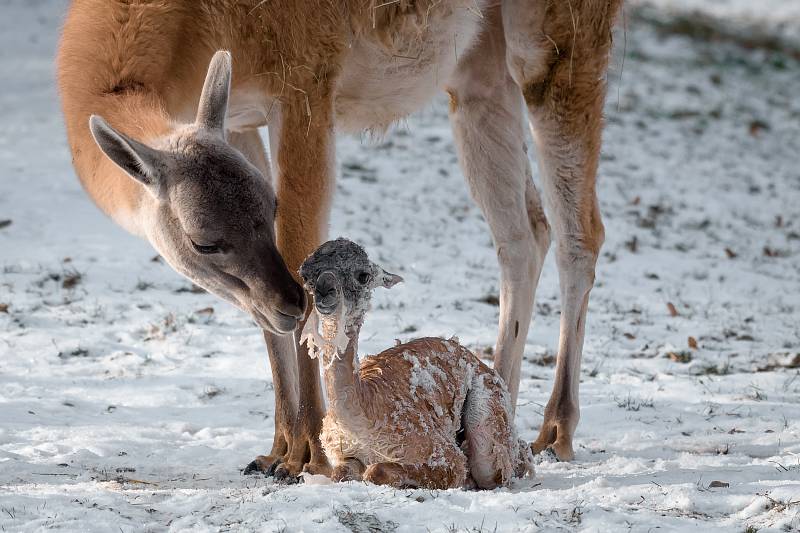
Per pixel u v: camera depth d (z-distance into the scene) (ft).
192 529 24.93
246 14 35.14
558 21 40.37
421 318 61.77
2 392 45.11
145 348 53.78
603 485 30.89
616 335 61.57
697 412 45.27
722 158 123.03
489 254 81.00
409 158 110.63
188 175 29.25
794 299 73.67
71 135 34.17
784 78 174.50
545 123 41.50
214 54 34.09
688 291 74.38
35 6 193.57
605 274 77.71
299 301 29.37
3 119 118.42
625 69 163.84
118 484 31.19
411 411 29.32
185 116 35.88
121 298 62.44
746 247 89.86
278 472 33.24
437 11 38.22
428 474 29.37
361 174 102.63
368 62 38.22
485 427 31.71
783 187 113.19
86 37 34.65
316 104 35.91
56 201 85.71
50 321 57.41
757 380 51.70
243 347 54.49
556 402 40.04
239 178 29.50
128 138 28.76
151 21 34.30
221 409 44.09
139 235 32.60
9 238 74.49
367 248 78.59
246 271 29.19
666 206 100.42
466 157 42.73
